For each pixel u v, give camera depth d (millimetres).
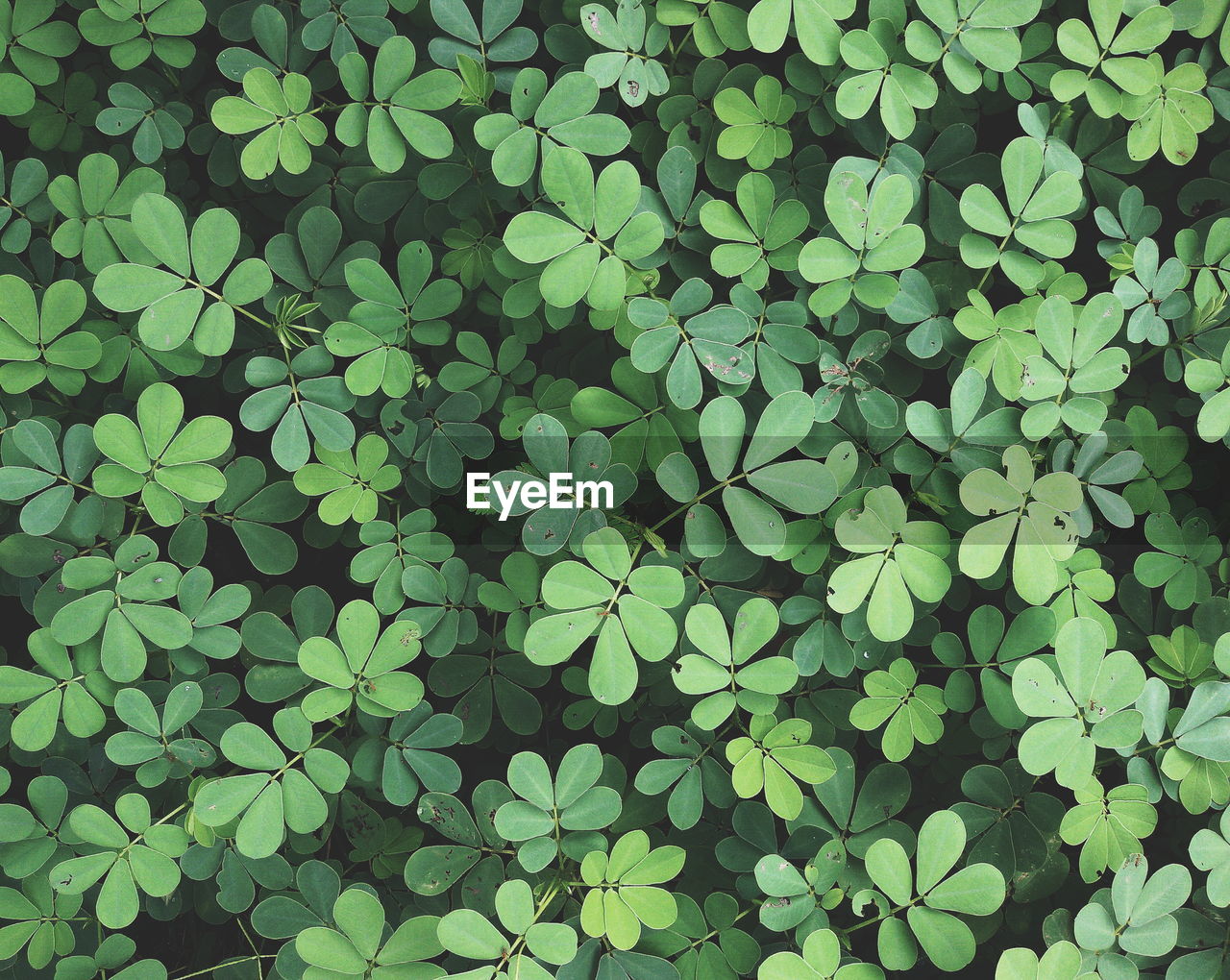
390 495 986
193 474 947
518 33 956
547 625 936
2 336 949
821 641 971
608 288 941
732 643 950
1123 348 1000
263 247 1020
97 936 1011
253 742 958
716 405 933
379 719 979
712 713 952
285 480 979
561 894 987
